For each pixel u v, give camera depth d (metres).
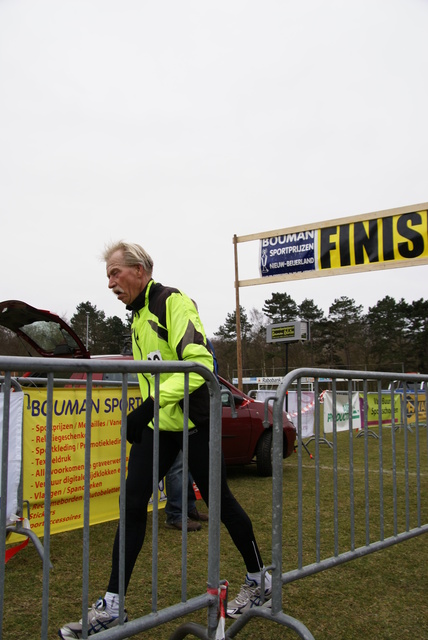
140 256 2.52
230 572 3.19
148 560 3.47
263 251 10.39
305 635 2.04
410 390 3.27
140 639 2.36
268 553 3.56
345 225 9.44
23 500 3.53
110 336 54.47
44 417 3.73
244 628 2.47
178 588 2.97
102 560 3.47
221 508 2.42
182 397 2.15
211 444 2.13
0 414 3.15
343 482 6.11
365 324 51.69
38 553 3.23
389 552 3.61
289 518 4.49
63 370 1.71
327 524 4.32
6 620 2.55
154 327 2.39
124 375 1.90
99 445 4.16
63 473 3.85
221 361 52.28
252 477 6.57
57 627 2.48
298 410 2.40
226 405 6.13
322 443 10.06
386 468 7.12
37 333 4.85
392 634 2.41
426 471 6.80
